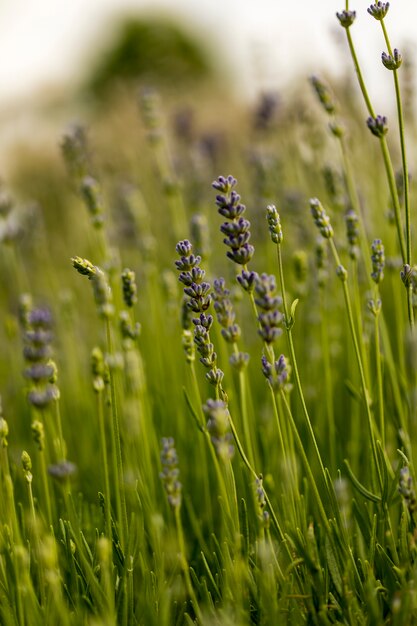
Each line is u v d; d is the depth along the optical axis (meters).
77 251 5.42
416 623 1.84
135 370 2.40
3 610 1.90
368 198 4.05
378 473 2.01
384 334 2.45
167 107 9.05
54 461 3.06
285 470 1.96
